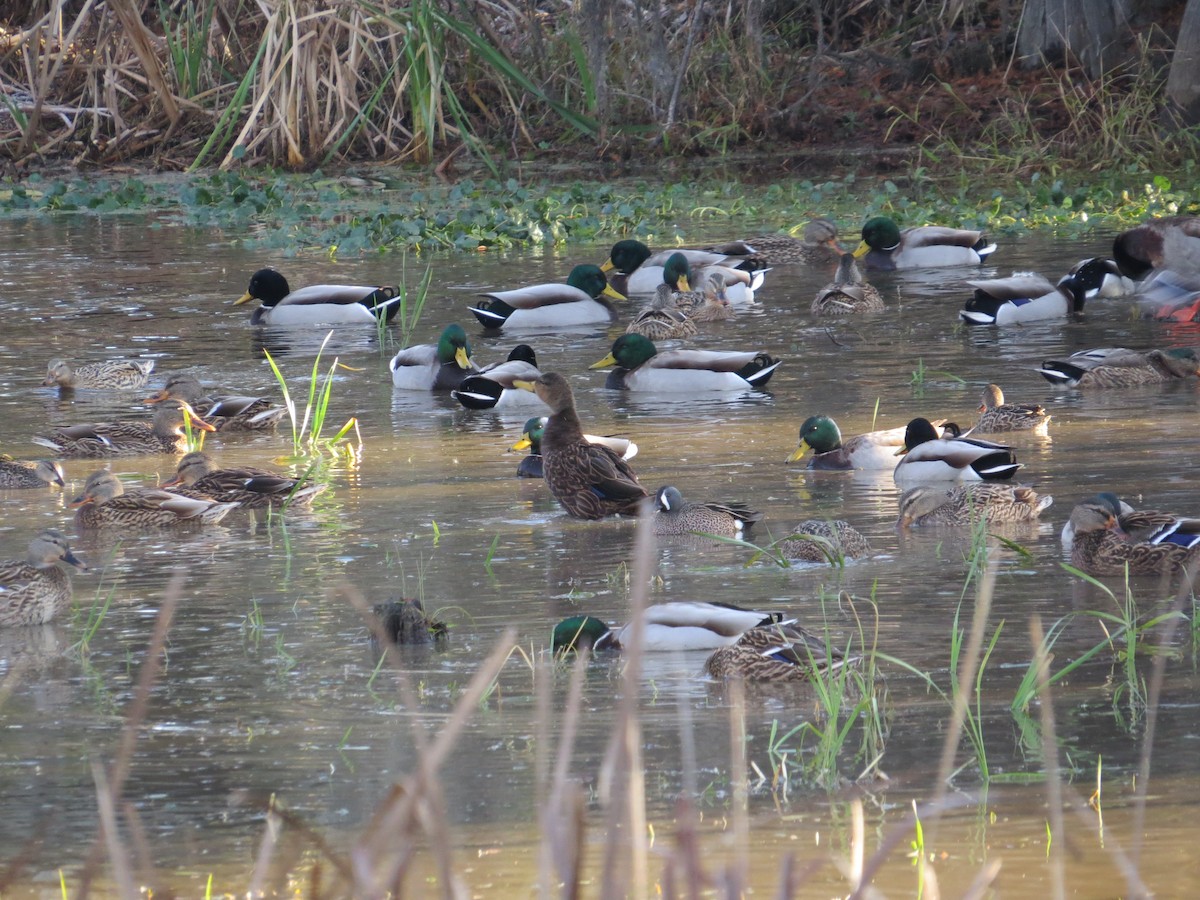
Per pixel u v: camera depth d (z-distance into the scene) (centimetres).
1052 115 4316
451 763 888
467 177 4009
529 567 1291
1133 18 4369
